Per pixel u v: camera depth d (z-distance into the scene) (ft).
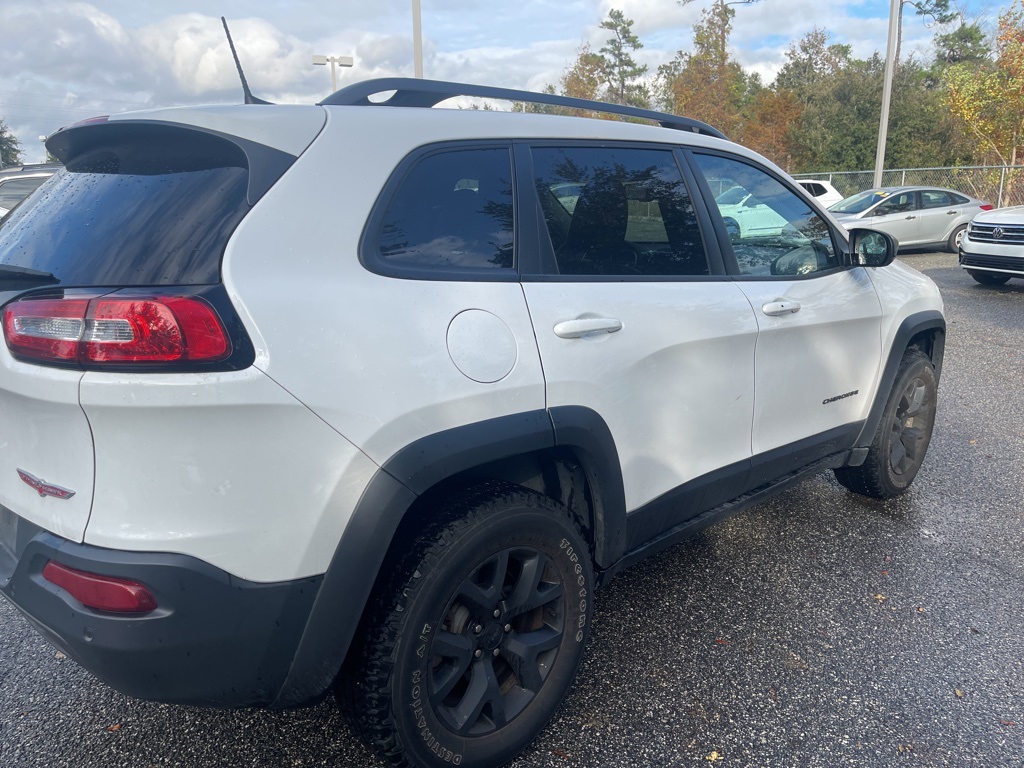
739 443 10.02
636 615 10.17
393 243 6.66
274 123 6.39
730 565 11.57
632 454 8.39
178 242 5.88
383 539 6.14
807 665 9.06
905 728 7.99
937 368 14.20
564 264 7.95
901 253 55.06
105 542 5.57
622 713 8.22
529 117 8.27
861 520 13.14
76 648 5.72
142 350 5.38
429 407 6.38
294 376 5.73
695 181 9.80
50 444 5.92
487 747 7.07
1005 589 10.80
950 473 15.26
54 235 6.54
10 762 7.63
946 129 104.22
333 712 8.36
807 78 149.28
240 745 7.86
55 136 7.40
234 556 5.69
